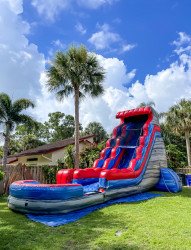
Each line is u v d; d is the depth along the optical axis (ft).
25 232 20.63
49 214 25.99
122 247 16.98
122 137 45.42
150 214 25.64
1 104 76.02
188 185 60.39
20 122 77.30
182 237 18.56
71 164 76.07
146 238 18.48
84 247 17.29
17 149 175.01
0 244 17.98
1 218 25.08
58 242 18.35
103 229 21.21
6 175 45.55
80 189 28.45
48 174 54.19
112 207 29.60
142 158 40.27
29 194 26.37
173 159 104.53
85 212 27.32
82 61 67.05
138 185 38.63
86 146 96.12
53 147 93.09
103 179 33.17
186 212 26.40
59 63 66.90
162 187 42.55
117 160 42.27
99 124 177.99
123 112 48.55
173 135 141.79
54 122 183.32
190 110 124.16
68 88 69.92
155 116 46.37
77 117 67.51
